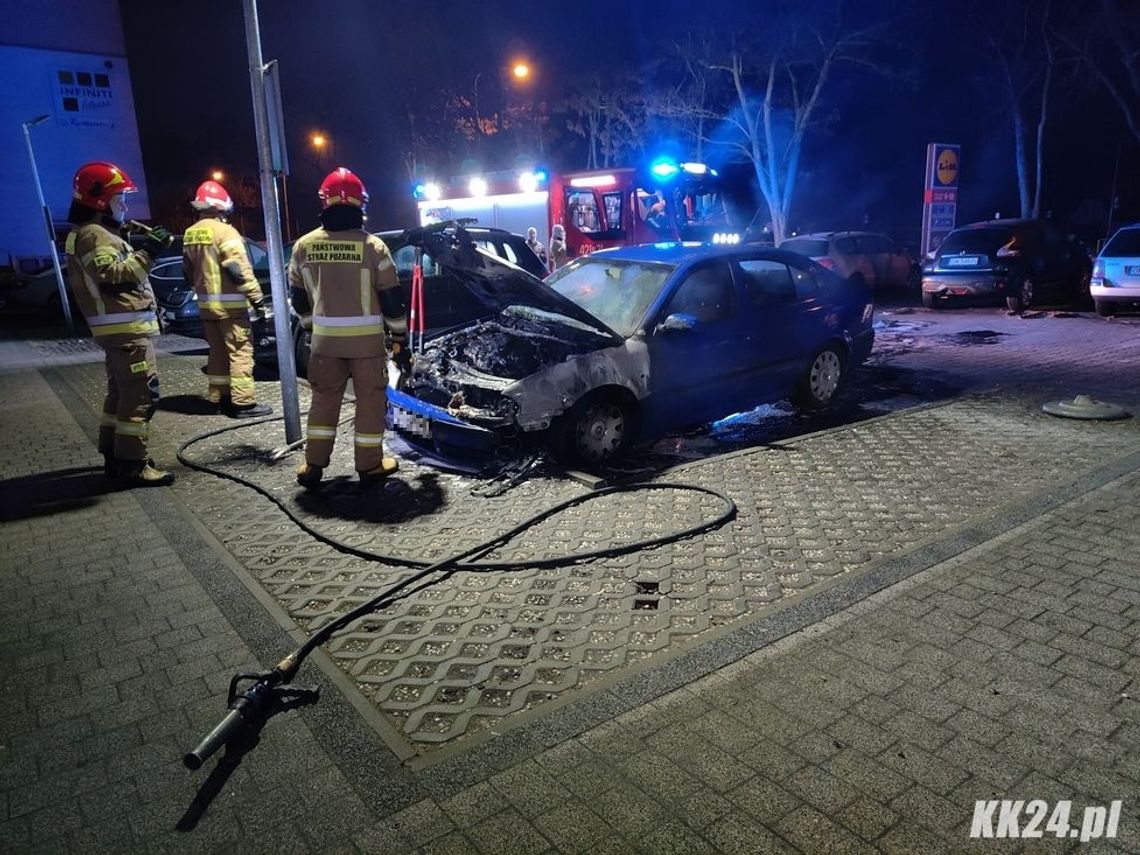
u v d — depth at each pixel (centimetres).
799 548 442
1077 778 260
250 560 445
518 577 416
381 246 522
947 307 1578
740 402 689
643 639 354
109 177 536
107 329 538
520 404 548
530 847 237
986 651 332
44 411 841
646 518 490
